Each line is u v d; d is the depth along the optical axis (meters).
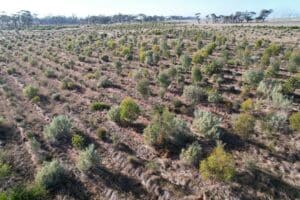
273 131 16.44
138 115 20.09
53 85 29.89
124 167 14.93
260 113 18.91
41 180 13.66
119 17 172.75
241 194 12.25
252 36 54.84
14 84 30.94
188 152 14.38
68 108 23.11
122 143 17.11
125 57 38.66
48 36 76.62
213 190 12.57
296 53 28.47
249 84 23.80
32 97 25.78
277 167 13.72
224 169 12.73
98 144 17.41
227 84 25.22
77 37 67.62
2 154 16.22
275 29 65.88
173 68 27.36
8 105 24.27
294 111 18.86
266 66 29.31
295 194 12.02
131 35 66.88
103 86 27.97
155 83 27.20
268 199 11.94
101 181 14.09
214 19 148.00
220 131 16.81
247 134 16.00
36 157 16.14
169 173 13.98
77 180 14.24
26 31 103.56
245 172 13.45
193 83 25.58
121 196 13.02
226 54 33.59
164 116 17.42
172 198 12.44
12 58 44.81
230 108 20.19
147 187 13.33
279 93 19.97
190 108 20.80
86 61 39.91
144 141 16.98
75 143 17.00
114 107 20.30
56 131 18.06
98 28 103.38
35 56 46.06
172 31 67.56
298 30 60.47
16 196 12.16
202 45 42.09
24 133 18.95
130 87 27.09
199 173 13.68
